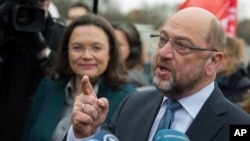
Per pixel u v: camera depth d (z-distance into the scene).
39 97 4.24
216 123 2.82
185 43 2.79
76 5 6.72
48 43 4.84
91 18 4.17
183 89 2.84
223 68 4.93
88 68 4.05
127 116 3.11
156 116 3.00
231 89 4.88
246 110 3.86
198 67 2.82
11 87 4.55
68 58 4.18
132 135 3.00
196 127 2.82
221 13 4.80
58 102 4.10
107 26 4.16
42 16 4.42
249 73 6.76
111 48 4.17
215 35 2.85
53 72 4.26
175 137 2.51
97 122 2.62
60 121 3.92
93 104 2.59
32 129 4.01
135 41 5.44
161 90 2.85
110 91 4.05
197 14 2.84
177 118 2.89
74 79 4.18
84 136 2.63
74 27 4.15
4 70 4.54
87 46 4.07
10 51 4.51
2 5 4.29
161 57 2.82
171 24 2.84
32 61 4.59
